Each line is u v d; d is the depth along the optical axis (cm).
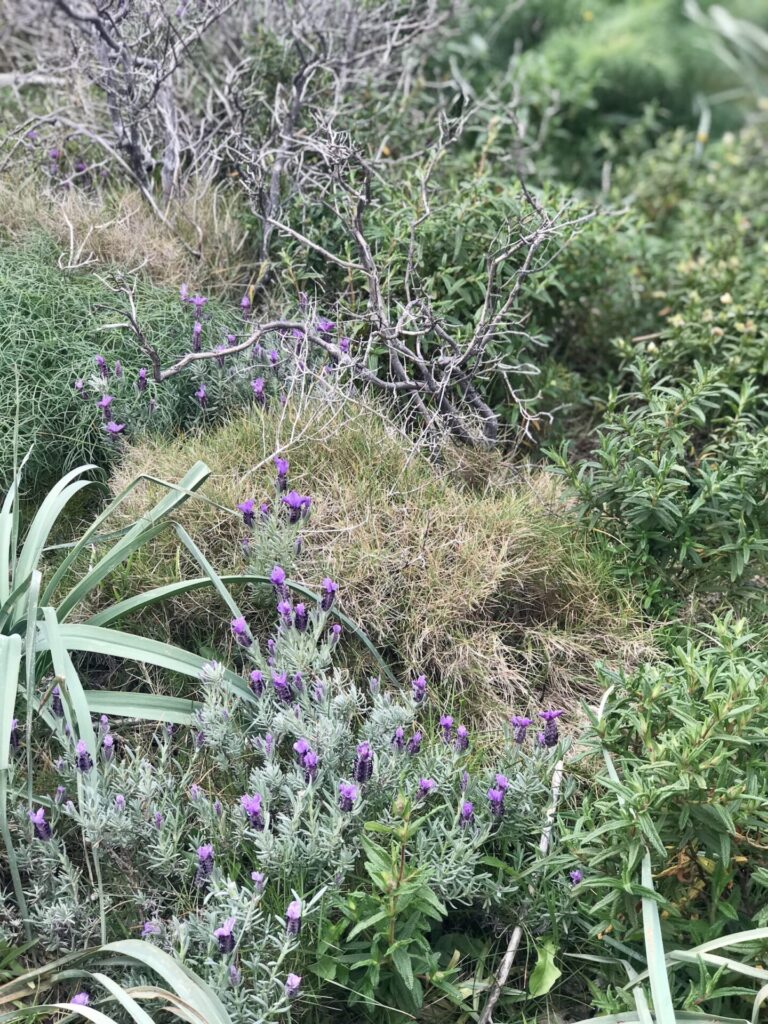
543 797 271
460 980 252
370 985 237
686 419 363
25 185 419
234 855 251
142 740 286
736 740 238
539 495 358
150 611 306
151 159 452
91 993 238
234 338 364
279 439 338
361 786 248
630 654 324
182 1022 230
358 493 330
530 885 253
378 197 430
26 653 244
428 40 558
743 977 245
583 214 462
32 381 342
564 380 430
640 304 481
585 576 336
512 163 516
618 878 246
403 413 375
